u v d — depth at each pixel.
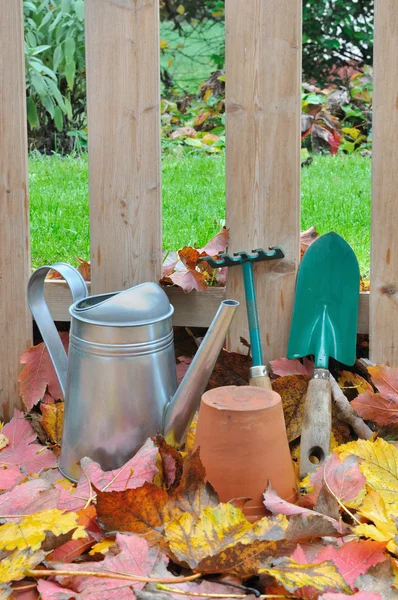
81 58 4.57
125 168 1.75
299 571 1.06
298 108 1.66
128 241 1.78
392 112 1.62
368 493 1.29
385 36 1.59
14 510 1.29
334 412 1.61
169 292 1.81
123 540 1.13
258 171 1.70
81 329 1.46
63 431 1.53
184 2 6.72
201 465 1.24
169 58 6.60
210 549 1.12
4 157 1.78
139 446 1.46
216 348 1.44
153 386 1.46
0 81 1.75
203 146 4.29
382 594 1.05
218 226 2.46
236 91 1.68
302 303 1.73
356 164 3.63
